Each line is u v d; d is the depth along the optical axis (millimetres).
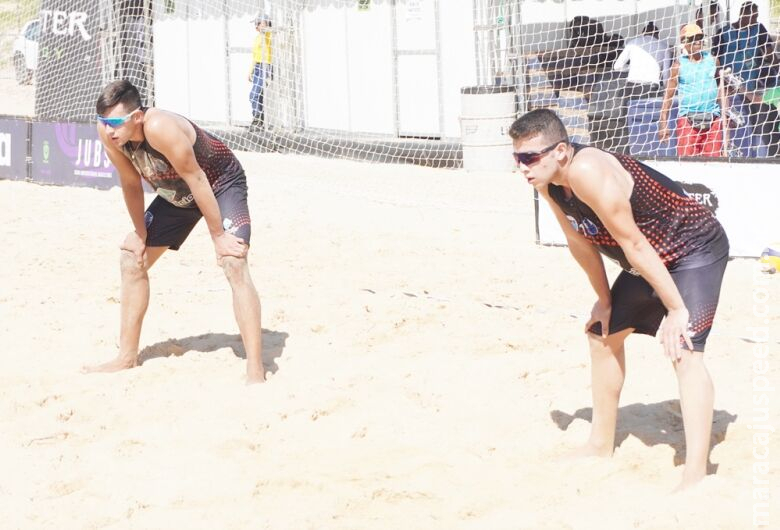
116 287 8766
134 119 5715
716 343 6852
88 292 8586
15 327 7598
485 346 6895
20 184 14750
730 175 9680
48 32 19438
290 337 7258
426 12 16391
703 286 4441
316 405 5832
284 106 18375
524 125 4293
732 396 5828
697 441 4457
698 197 9859
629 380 6191
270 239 10734
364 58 17281
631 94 13516
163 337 7320
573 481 4766
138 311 6535
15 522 4512
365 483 4816
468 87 15328
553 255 10016
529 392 6039
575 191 4270
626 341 6914
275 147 18312
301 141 18266
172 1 19531
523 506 4543
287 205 12891
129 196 6270
